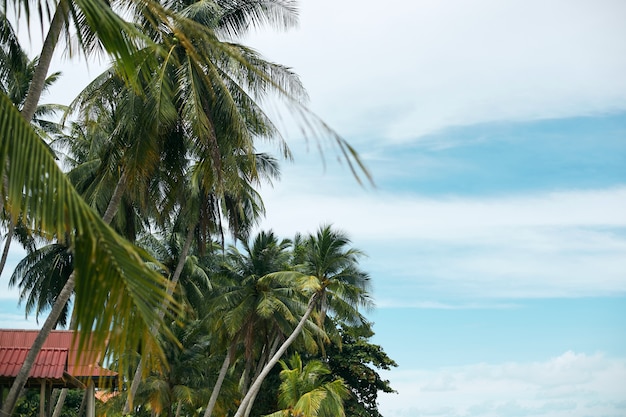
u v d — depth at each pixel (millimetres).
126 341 4664
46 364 19484
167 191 25531
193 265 43281
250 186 36969
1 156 4527
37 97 11758
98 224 4621
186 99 19672
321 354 54938
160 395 42531
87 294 4559
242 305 42406
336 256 40406
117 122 21000
